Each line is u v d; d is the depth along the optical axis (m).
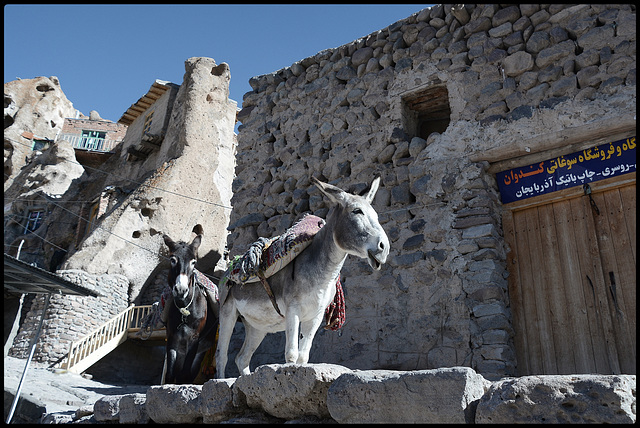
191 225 21.89
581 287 6.71
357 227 3.99
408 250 7.85
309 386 2.84
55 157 27.81
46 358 16.53
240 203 10.45
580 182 7.01
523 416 2.19
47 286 7.02
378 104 9.08
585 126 6.86
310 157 9.67
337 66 9.97
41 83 34.81
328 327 4.86
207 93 24.58
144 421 3.78
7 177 30.17
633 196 6.58
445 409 2.33
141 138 24.39
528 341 6.90
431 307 7.29
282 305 4.46
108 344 14.68
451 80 8.37
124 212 20.28
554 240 7.11
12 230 25.55
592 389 2.10
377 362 7.42
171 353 6.29
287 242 4.48
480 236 7.25
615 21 7.14
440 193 7.83
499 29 8.12
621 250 6.52
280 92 10.77
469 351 6.74
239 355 5.27
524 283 7.17
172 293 6.53
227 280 5.29
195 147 22.92
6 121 32.50
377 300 7.80
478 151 7.70
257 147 10.75
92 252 19.27
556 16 7.64
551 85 7.39
